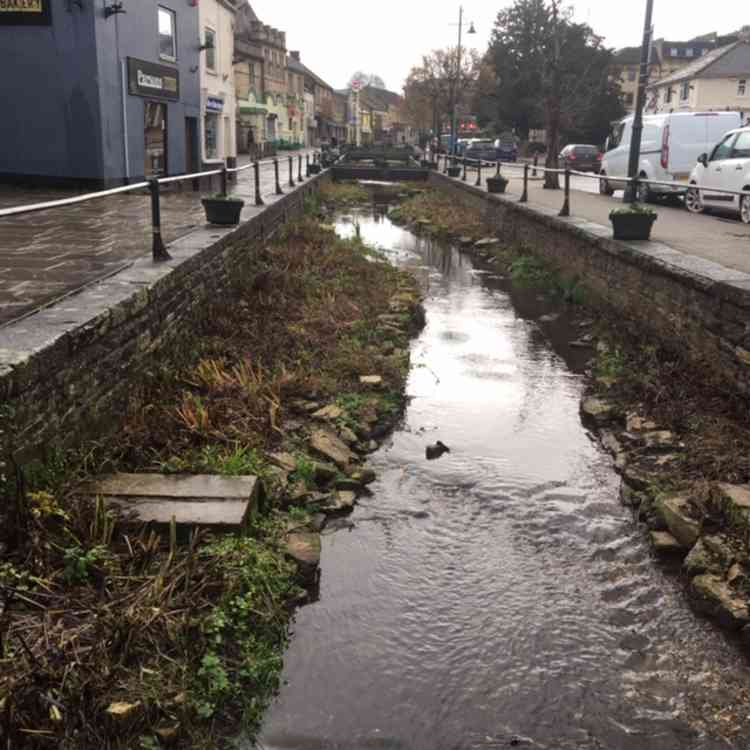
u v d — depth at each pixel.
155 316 6.20
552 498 5.47
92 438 4.93
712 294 6.93
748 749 3.27
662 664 3.79
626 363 8.11
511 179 27.91
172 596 3.75
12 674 3.03
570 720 3.43
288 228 14.48
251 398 6.26
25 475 4.00
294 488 5.16
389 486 5.60
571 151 37.78
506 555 4.73
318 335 8.45
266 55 59.78
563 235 12.48
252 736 3.27
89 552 3.85
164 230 9.62
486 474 5.83
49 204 4.66
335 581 4.41
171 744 3.09
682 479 5.39
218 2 27.89
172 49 20.52
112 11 16.34
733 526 4.63
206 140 27.80
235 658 3.60
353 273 11.88
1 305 5.30
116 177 17.19
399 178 36.00
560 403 7.43
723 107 57.06
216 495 4.54
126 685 3.21
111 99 16.81
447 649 3.88
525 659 3.81
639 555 4.76
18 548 3.78
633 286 9.11
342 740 3.28
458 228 19.09
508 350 9.17
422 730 3.35
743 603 4.06
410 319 10.13
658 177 17.59
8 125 16.67
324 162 34.34
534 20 53.69
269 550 4.34
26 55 16.22
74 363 4.66
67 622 3.46
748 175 13.16
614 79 57.41
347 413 6.56
